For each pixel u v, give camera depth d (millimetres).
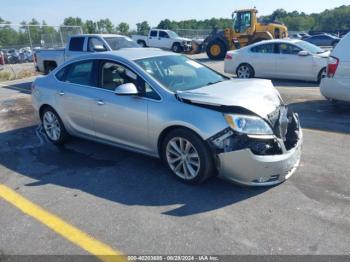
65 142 5664
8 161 5039
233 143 3568
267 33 20141
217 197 3752
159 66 4586
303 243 2945
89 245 3035
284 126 3785
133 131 4398
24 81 13570
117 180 4270
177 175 4121
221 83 4559
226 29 21266
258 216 3361
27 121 7152
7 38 19719
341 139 5426
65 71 5348
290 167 3748
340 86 6715
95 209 3615
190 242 3020
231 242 2998
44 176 4477
